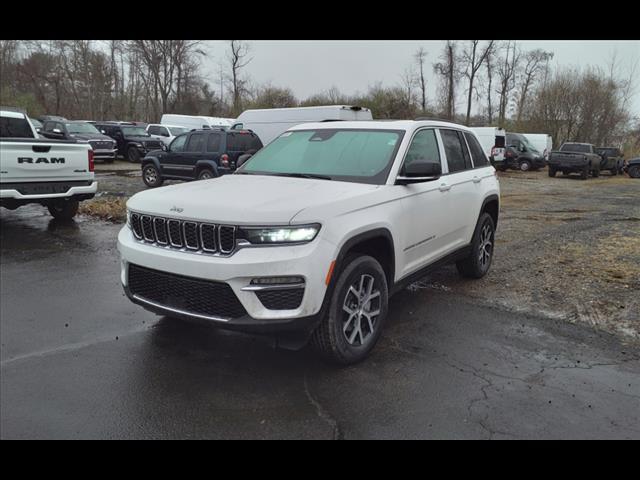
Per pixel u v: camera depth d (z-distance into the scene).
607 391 3.53
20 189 7.93
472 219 5.71
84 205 10.51
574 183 22.75
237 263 3.18
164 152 14.61
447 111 49.78
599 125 41.66
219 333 4.36
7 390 3.34
